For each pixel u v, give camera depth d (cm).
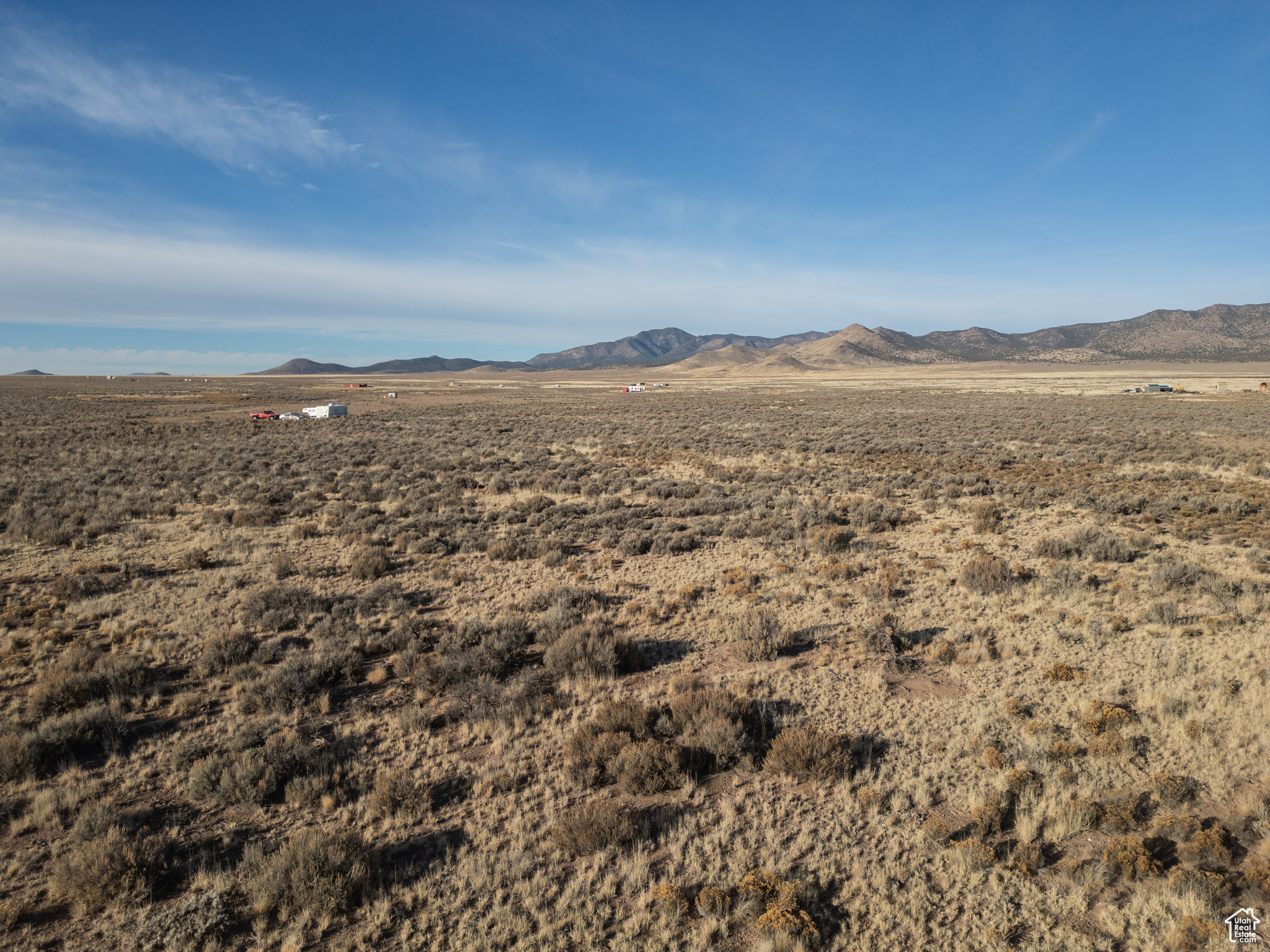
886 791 731
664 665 1109
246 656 1133
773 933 522
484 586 1581
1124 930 534
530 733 879
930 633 1214
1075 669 1022
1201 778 728
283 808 720
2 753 759
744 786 758
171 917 545
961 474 3031
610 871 614
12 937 537
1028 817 668
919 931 538
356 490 2784
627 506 2570
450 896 585
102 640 1204
